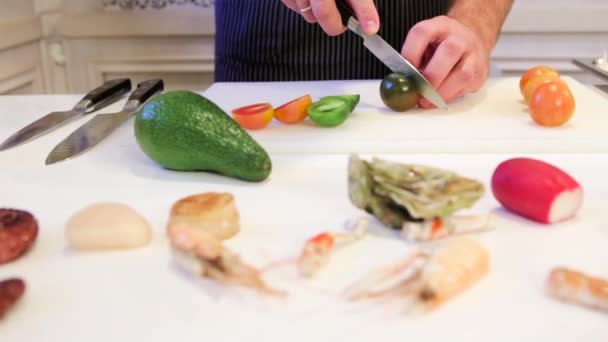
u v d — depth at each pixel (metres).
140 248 0.51
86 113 0.86
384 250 0.50
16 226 0.50
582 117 0.78
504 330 0.42
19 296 0.44
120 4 1.55
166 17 1.53
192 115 0.63
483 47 0.89
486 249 0.48
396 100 0.80
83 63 1.60
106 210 0.51
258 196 0.60
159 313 0.44
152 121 0.64
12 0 1.44
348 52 1.07
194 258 0.46
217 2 1.16
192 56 1.57
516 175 0.54
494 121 0.77
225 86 0.96
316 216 0.56
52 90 1.64
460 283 0.44
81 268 0.48
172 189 0.62
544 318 0.43
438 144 0.71
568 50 1.53
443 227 0.50
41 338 0.42
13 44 1.43
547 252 0.50
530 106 0.76
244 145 0.62
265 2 1.07
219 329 0.43
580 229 0.53
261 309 0.44
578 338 0.41
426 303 0.43
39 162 0.69
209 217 0.51
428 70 0.83
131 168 0.67
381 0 1.05
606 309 0.43
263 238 0.52
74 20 1.55
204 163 0.64
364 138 0.72
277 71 1.11
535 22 1.50
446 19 0.88
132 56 1.58
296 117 0.77
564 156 0.69
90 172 0.66
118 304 0.45
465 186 0.50
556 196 0.52
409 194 0.50
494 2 1.03
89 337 0.42
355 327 0.42
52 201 0.60
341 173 0.65
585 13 1.49
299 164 0.68
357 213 0.56
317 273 0.47
